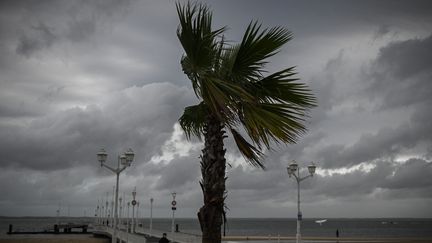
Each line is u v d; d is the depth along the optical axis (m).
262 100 7.22
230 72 6.89
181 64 6.94
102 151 23.58
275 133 6.75
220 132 7.27
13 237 72.25
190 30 6.49
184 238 32.09
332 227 178.75
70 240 60.66
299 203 24.45
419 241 50.97
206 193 7.11
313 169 24.41
